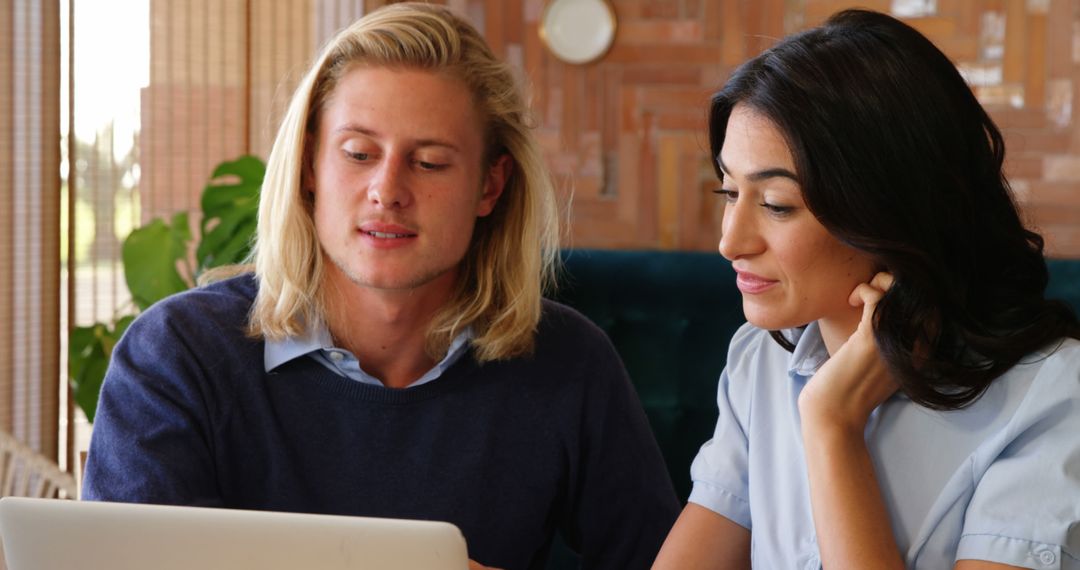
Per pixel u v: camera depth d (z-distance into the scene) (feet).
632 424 6.78
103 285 12.70
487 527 6.39
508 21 14.07
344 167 5.98
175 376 6.09
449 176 6.02
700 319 12.59
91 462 6.08
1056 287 11.95
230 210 11.69
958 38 12.92
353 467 6.25
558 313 6.86
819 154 4.88
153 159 13.00
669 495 6.83
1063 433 4.85
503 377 6.50
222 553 4.16
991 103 12.87
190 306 6.37
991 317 5.08
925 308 5.00
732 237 5.12
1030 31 12.74
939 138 4.93
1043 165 12.78
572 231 14.11
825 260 5.07
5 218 11.78
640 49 13.80
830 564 4.98
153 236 11.70
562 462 6.57
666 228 13.85
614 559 6.76
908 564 5.14
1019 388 5.02
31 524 4.25
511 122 6.37
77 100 12.37
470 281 6.52
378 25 6.09
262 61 13.64
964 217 5.02
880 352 5.05
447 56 6.06
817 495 5.09
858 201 4.89
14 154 11.80
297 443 6.23
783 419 5.79
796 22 13.35
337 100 6.02
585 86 13.96
